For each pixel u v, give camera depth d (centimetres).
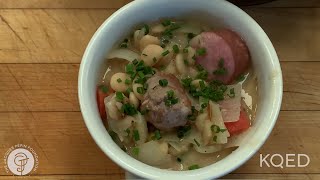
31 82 34
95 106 29
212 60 30
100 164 32
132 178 32
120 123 29
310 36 35
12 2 35
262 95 30
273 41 34
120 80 29
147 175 27
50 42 35
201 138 29
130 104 28
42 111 33
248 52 30
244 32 30
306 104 33
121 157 27
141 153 29
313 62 34
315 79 34
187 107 28
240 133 29
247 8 35
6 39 35
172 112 28
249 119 30
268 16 35
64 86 34
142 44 30
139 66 29
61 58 34
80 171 32
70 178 32
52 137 33
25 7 35
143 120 29
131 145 29
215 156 29
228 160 27
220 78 30
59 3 35
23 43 35
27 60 34
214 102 29
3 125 33
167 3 31
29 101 34
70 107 33
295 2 35
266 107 28
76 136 33
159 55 30
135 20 31
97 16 35
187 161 29
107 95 30
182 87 29
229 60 30
